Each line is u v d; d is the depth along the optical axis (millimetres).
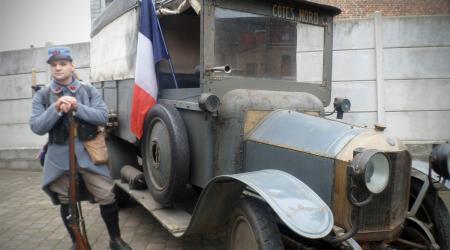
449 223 2967
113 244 3502
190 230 2789
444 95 6465
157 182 3598
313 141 2707
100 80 5234
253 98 3158
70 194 3021
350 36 6539
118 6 4480
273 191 2262
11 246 4023
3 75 7906
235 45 3355
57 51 3145
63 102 2926
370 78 6535
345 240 2293
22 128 7941
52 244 4078
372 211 2533
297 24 3740
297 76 3820
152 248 3893
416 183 3104
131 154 4754
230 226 2707
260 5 3467
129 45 4137
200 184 3256
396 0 9773
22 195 6074
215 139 3152
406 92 6516
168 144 3328
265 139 2943
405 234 2992
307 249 2504
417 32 6426
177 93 3705
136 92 3744
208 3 3176
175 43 4375
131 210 5051
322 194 2557
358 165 2178
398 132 6570
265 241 2348
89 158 3236
